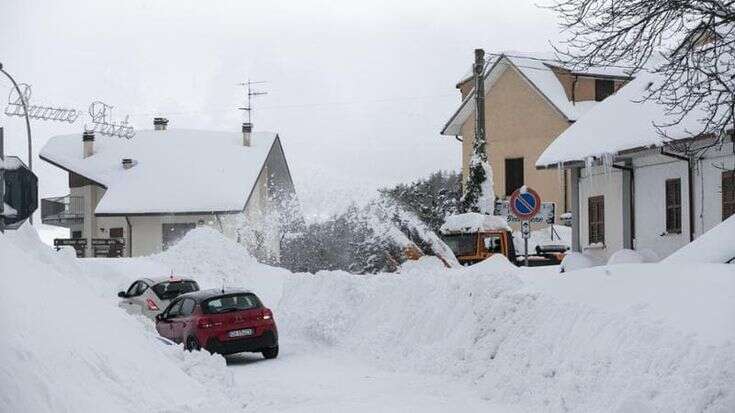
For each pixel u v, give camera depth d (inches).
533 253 2460.6
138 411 615.2
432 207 3417.8
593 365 708.7
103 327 714.8
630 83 1875.0
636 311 723.4
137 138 4151.1
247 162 3937.0
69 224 4097.0
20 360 527.5
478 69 2130.9
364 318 1378.0
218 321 1301.7
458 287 1150.3
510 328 917.2
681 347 622.8
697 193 1526.8
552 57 3280.0
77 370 588.1
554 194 3122.5
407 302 1280.8
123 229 3823.8
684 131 1312.7
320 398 880.3
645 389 615.8
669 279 777.6
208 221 3686.0
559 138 1865.2
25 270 685.3
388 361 1170.0
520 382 817.5
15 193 566.6
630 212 1720.0
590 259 1704.0
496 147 3284.9
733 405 553.6
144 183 3811.5
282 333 1518.2
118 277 2298.2
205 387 813.9
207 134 4188.0
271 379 1067.3
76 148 4121.6
